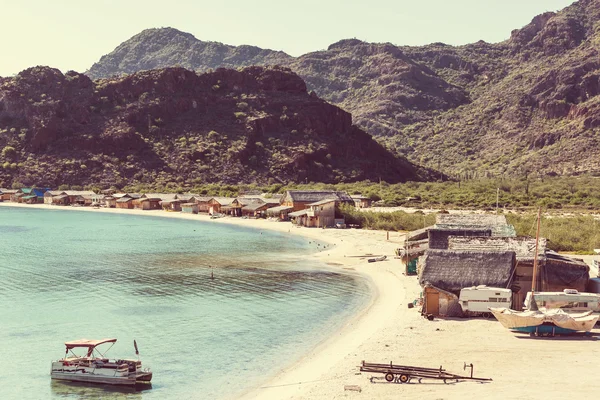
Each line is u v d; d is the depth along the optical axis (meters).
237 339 54.25
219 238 135.00
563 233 106.00
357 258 100.75
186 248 117.00
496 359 45.34
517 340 50.31
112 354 50.28
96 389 43.09
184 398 41.25
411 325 55.53
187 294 73.31
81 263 97.38
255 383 43.38
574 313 54.94
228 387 42.84
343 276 84.94
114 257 104.31
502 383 40.31
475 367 43.62
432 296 59.12
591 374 41.78
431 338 51.19
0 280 82.19
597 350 47.25
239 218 184.00
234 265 95.38
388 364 44.00
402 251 87.88
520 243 63.88
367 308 65.19
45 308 66.19
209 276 85.50
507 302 57.38
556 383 40.09
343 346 50.81
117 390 42.84
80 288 76.88
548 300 55.94
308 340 53.56
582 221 124.38
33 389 43.06
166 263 97.56
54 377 45.09
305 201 175.50
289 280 82.25
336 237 131.00
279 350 50.81
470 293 57.97
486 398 37.69
